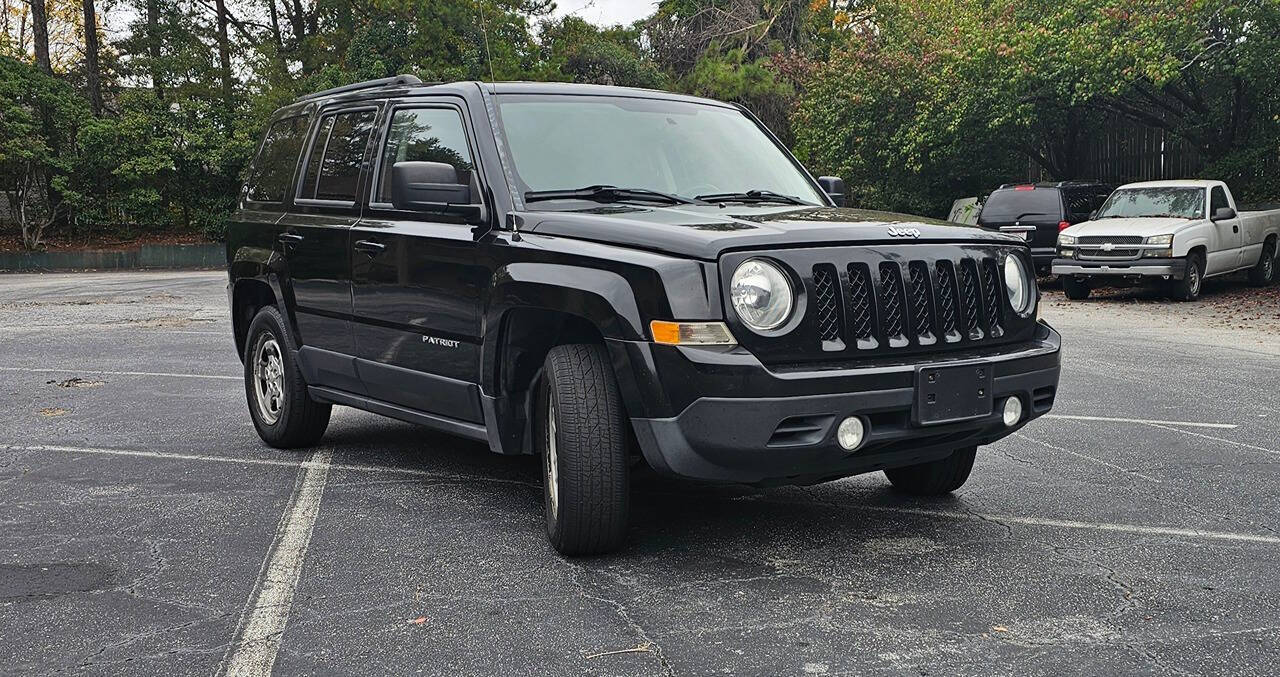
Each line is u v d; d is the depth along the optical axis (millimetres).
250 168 7328
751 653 3514
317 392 6426
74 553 4684
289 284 6453
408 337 5418
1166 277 17266
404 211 5527
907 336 4340
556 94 5570
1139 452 6609
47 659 3518
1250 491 5660
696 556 4582
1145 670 3354
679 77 37281
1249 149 21922
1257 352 11266
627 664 3436
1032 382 4578
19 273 28719
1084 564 4449
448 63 34969
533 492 5730
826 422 4090
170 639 3686
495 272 4770
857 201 28688
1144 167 26000
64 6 44312
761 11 36188
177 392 9000
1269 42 18750
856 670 3369
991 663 3416
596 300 4262
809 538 4848
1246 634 3658
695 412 4043
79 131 33438
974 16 23750
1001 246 4723
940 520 5141
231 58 38094
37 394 8906
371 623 3824
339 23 38000
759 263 4117
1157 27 18953
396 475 6121
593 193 5055
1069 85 21266
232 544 4812
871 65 25469
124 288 21547
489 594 4121
